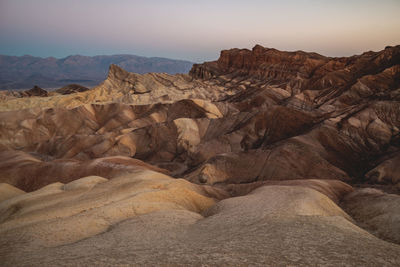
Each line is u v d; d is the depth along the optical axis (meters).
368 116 65.75
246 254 9.78
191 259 9.59
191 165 69.88
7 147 85.44
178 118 91.75
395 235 19.34
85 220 18.86
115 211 21.06
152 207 23.22
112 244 13.63
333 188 37.16
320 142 60.88
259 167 54.88
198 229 16.70
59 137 87.81
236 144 71.19
